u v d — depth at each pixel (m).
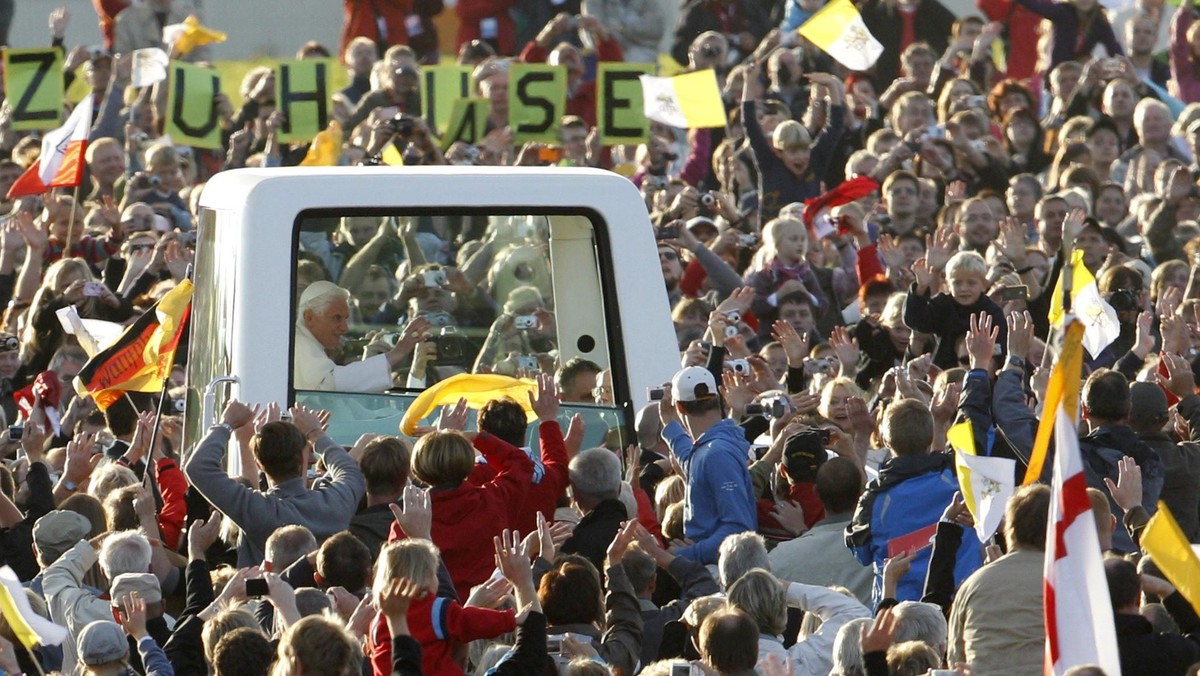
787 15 82.06
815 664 27.50
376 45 89.06
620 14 88.88
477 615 24.98
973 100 70.00
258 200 35.44
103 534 32.00
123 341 41.91
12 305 55.88
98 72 77.94
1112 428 33.97
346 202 35.59
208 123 66.94
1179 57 80.62
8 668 25.28
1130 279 46.78
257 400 34.84
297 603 26.59
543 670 25.14
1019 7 83.19
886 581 29.11
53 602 30.09
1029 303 47.31
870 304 50.50
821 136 64.25
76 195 58.62
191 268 43.12
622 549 28.25
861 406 37.62
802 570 32.16
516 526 30.69
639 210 36.84
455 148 63.16
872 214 59.69
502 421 31.55
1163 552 23.28
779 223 53.00
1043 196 59.06
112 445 41.25
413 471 30.06
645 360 36.53
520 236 37.56
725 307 44.06
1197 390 43.06
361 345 37.47
